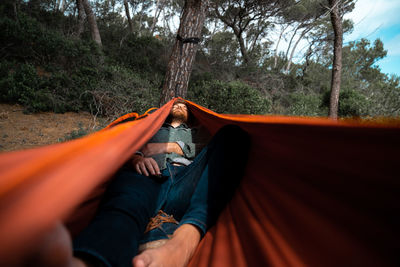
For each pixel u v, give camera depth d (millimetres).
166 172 1363
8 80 6473
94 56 8828
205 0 4285
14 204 268
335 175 600
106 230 726
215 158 1126
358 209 517
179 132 1751
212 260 745
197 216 961
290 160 839
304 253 619
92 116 6719
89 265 602
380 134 441
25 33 7957
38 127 5484
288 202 789
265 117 867
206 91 9242
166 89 4398
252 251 750
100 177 418
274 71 16422
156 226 1030
